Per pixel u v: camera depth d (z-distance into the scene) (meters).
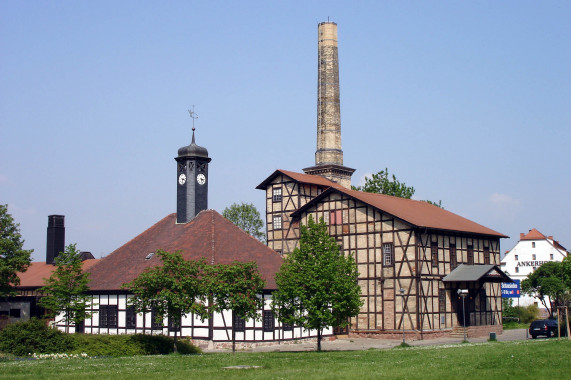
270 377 23.52
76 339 36.84
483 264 55.47
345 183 73.62
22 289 60.97
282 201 61.03
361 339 49.75
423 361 27.98
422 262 49.44
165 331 45.09
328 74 75.69
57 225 65.44
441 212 58.81
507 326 61.88
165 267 35.69
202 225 50.19
